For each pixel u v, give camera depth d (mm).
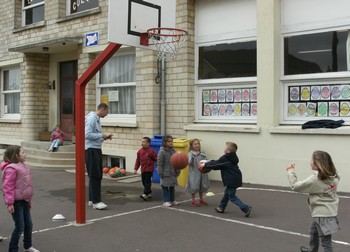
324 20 9539
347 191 8758
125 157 12414
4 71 17656
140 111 12102
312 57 9773
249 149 10141
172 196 8156
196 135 11047
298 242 5793
